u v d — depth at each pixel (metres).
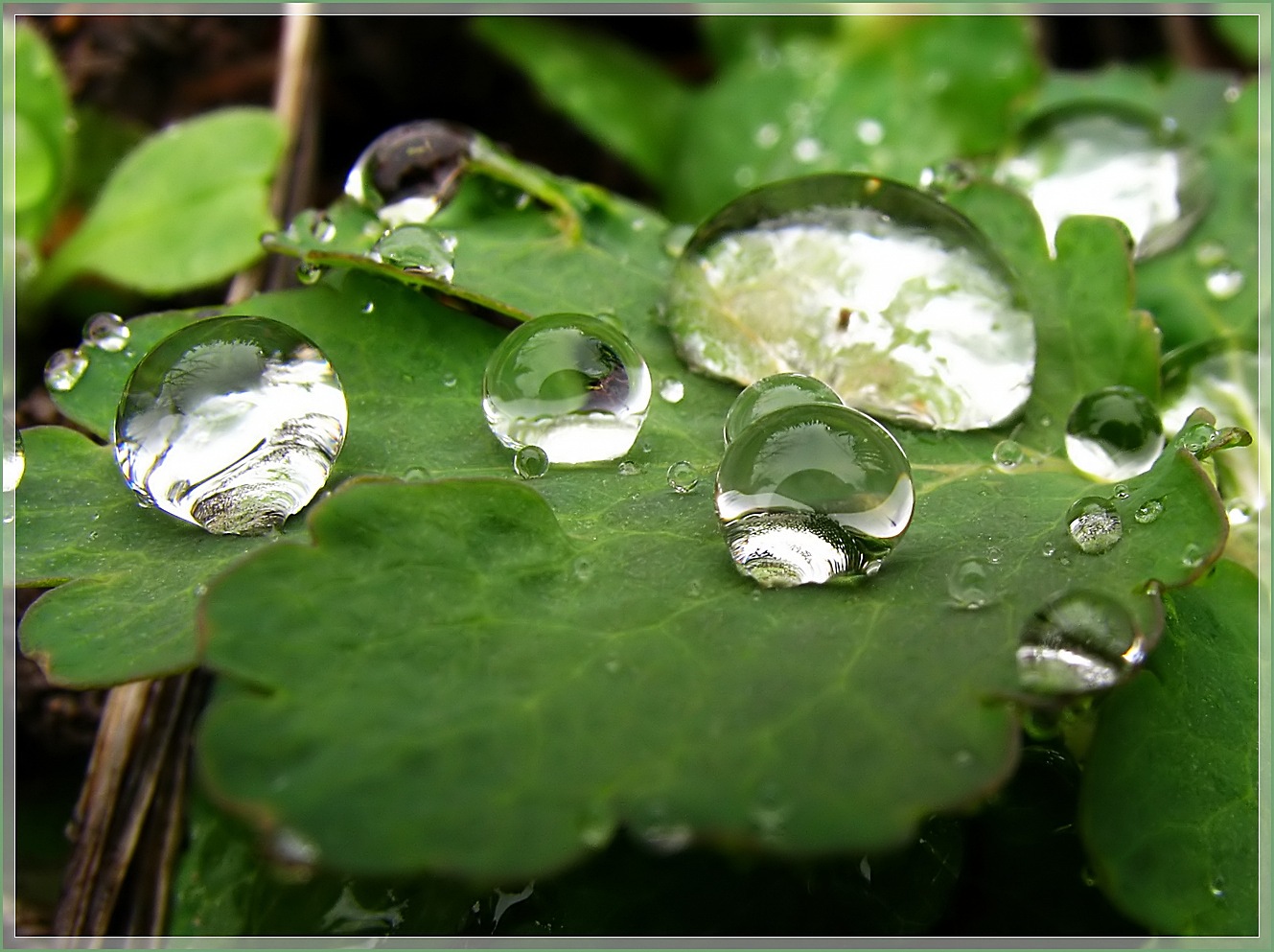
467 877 0.07
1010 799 0.09
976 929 0.09
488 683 0.08
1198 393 0.10
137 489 0.09
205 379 0.09
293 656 0.08
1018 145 0.11
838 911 0.09
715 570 0.08
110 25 0.11
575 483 0.09
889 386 0.09
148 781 0.09
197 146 0.11
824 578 0.08
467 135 0.10
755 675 0.08
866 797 0.08
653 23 0.13
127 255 0.10
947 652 0.08
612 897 0.09
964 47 0.12
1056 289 0.09
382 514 0.08
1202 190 0.10
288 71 0.11
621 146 0.12
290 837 0.08
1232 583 0.09
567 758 0.08
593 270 0.10
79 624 0.08
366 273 0.09
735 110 0.12
